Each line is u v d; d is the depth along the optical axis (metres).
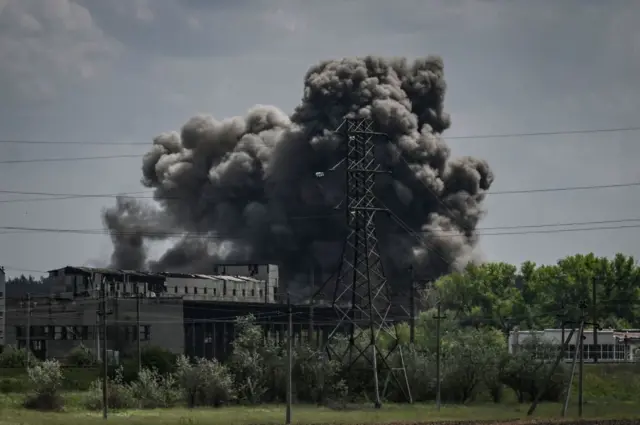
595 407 99.12
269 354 109.19
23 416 79.75
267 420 77.69
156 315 145.62
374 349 100.81
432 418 82.00
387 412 91.25
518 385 113.38
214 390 103.38
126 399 98.00
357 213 102.62
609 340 149.75
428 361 112.19
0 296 149.12
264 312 157.38
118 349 142.25
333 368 107.00
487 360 113.00
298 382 107.81
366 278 109.81
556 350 118.94
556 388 113.69
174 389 105.31
